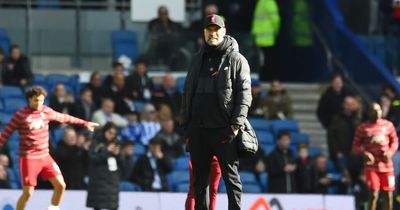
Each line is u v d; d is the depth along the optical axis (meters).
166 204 62.31
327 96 74.06
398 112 69.00
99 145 58.03
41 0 78.12
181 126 41.22
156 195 62.25
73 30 77.94
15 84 72.62
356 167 67.81
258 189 66.06
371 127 59.66
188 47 76.94
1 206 59.69
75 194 60.66
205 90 40.19
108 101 67.00
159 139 65.12
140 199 62.06
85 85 74.25
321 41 80.88
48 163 47.84
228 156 40.31
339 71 78.69
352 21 81.62
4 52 73.62
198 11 80.75
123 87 71.12
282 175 66.06
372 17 80.56
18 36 77.31
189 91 40.53
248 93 39.88
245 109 39.72
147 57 76.94
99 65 77.88
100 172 57.91
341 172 69.31
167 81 71.75
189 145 40.94
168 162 64.50
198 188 41.09
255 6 83.56
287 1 83.62
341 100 73.81
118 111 70.31
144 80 72.62
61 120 47.81
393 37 79.88
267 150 70.38
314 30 81.69
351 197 64.94
